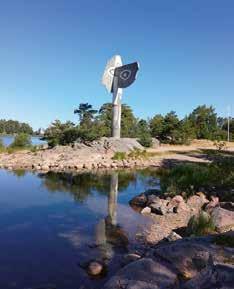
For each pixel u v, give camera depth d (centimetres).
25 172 2752
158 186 2231
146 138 4647
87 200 1723
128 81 4056
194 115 6450
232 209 1360
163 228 1245
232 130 6869
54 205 1586
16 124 11481
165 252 748
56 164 3097
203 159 3612
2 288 768
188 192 1722
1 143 4375
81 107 5509
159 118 5697
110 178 2564
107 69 4172
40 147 4341
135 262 740
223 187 1755
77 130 4184
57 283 797
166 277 675
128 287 652
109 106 5750
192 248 744
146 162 3434
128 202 1706
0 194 1816
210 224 1104
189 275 681
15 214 1402
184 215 1416
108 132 4794
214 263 645
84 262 912
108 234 1165
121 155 3541
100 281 807
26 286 780
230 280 575
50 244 1048
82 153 3509
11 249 998
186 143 5238
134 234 1170
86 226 1257
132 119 5791
